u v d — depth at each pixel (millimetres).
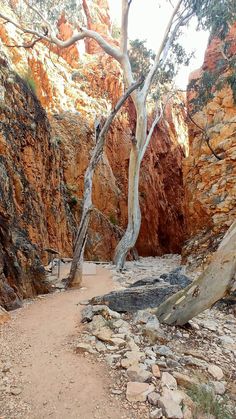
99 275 11656
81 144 21547
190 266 14164
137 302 6219
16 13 20672
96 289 8773
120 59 15211
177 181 36000
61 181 17891
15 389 3463
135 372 3711
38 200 12023
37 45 22750
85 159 21516
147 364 3986
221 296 5000
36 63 21844
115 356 4184
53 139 16406
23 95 12406
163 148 34562
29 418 3025
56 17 16922
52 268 11586
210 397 3377
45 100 22062
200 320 6383
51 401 3289
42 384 3590
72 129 21719
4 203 7547
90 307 5988
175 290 6496
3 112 10211
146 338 4867
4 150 9602
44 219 12625
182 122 41688
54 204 14648
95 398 3332
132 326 5328
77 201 19594
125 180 27141
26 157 11742
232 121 16250
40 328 5320
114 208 23969
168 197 34719
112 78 28875
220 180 15344
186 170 19406
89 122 23969
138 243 27281
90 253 18797
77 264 9008
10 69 12039
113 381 3643
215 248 13586
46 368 3936
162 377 3672
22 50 20359
